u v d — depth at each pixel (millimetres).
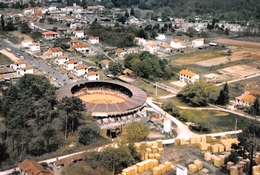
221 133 193625
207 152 164000
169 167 150875
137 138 177750
